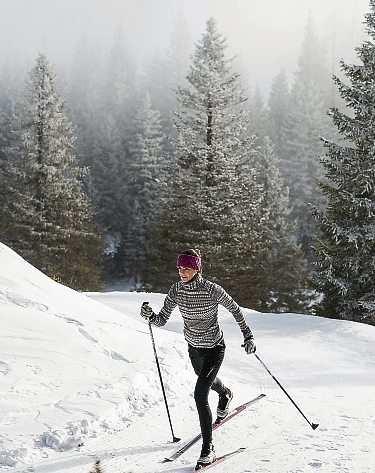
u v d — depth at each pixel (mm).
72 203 34094
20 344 6738
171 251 28562
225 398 5648
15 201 33906
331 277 20797
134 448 4785
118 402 5629
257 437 5375
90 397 5684
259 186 29562
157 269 29609
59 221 33344
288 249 40531
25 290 9039
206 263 27203
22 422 4855
